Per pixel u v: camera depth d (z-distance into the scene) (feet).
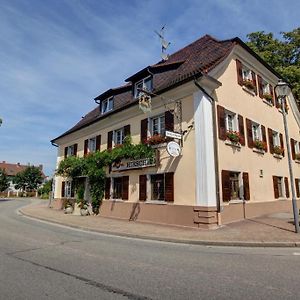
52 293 14.37
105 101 67.87
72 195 74.13
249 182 47.52
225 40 50.52
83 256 22.93
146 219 47.01
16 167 289.12
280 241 27.76
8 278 16.85
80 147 73.77
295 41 72.28
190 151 41.42
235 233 32.78
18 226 42.83
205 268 19.26
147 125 50.16
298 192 65.92
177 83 42.68
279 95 35.86
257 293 14.42
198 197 38.99
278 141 61.41
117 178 57.11
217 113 42.96
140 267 19.51
